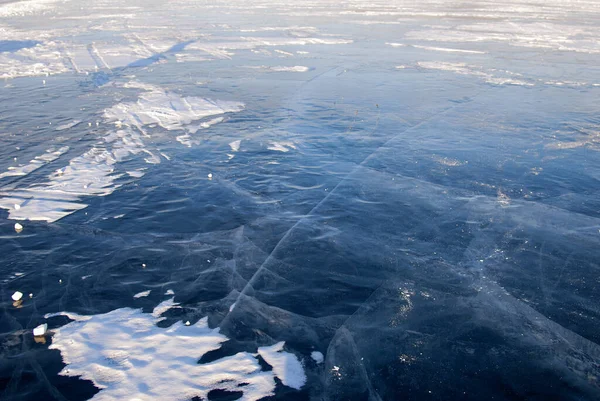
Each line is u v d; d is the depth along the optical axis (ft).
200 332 15.03
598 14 106.22
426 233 20.75
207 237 20.47
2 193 24.02
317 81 47.60
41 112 37.47
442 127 34.04
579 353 14.32
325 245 19.83
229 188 25.03
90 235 20.47
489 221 21.71
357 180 25.71
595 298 16.69
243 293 16.90
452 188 24.97
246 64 55.16
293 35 75.20
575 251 19.40
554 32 79.87
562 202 23.58
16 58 57.57
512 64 55.57
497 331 15.17
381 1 137.80
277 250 19.47
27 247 19.48
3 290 16.89
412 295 16.90
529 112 37.60
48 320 15.46
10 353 14.07
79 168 27.17
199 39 70.85
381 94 43.11
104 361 13.83
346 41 70.64
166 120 35.86
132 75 49.90
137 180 25.84
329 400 12.67
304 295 16.84
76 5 123.13
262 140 31.89
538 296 16.80
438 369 13.74
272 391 12.91
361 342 14.71
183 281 17.54
